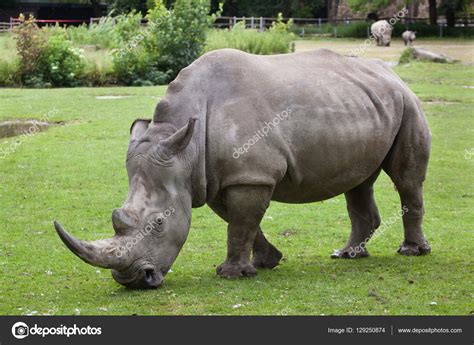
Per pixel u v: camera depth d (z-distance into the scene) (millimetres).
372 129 9656
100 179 15508
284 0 69312
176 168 8531
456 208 13758
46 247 11078
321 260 10352
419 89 27188
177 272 9625
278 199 9594
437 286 8953
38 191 14594
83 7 68938
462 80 30469
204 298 8383
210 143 8812
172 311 8000
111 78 31531
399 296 8562
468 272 9594
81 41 37875
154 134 8641
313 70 9609
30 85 30531
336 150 9383
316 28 63688
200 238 11609
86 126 20531
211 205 9438
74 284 9195
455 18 64875
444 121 21547
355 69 10008
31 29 31016
